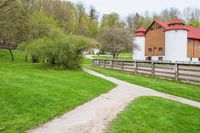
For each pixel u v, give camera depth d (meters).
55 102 6.99
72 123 5.51
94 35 85.88
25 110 6.04
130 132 5.07
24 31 32.41
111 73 17.08
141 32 52.34
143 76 16.48
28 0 27.78
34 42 20.05
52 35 27.92
